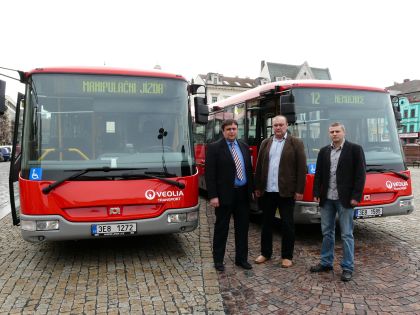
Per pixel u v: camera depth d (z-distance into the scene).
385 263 5.66
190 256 6.02
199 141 12.30
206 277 5.13
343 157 4.99
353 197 4.89
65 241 6.84
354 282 4.95
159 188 5.59
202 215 9.19
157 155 5.77
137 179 5.53
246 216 5.49
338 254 6.13
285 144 5.48
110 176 5.43
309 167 6.59
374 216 6.57
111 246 6.56
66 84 5.69
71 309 4.20
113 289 4.73
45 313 4.11
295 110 6.85
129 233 5.43
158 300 4.43
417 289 4.73
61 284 4.88
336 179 5.05
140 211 5.53
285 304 4.35
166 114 6.02
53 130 5.53
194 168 5.98
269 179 5.61
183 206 5.73
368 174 6.62
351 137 7.14
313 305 4.32
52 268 5.47
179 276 5.17
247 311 4.19
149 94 6.00
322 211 5.29
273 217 5.73
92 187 5.34
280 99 6.82
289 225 5.52
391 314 4.09
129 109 5.86
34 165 5.32
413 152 36.22
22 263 5.68
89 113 5.70
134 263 5.69
